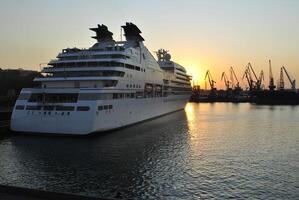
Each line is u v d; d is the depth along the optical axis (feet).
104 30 213.25
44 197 58.23
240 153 127.34
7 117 183.42
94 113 143.84
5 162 107.96
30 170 99.45
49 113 146.30
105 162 109.50
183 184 88.17
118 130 173.37
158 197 78.95
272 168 105.29
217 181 91.04
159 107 255.50
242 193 81.82
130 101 185.78
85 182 88.99
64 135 146.30
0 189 60.70
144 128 187.73
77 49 189.16
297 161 115.03
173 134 171.12
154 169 102.06
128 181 90.22
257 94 622.13
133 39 212.64
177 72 318.04
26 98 151.74
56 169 100.73
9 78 484.33
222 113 346.74
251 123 237.45
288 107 481.46
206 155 122.83
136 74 193.36
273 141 155.84
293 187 86.58
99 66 169.58
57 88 151.33
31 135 150.41
